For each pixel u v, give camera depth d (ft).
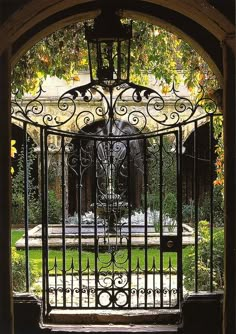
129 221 18.76
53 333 18.21
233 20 12.00
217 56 17.54
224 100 13.05
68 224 41.60
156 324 19.19
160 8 17.54
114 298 19.20
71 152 19.22
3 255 12.03
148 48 25.20
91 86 17.88
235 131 12.85
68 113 52.60
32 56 24.32
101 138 18.85
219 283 22.21
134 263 32.45
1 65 12.03
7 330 12.00
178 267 19.06
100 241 33.40
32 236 38.99
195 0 12.26
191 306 18.47
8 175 12.17
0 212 12.06
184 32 17.63
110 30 16.38
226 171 13.19
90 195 55.31
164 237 19.07
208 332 18.45
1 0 11.29
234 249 13.29
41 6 12.55
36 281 24.23
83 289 19.54
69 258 34.45
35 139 53.31
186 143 57.67
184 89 50.96
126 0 17.29
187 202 55.57
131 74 26.04
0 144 12.00
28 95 51.42
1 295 11.98
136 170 53.21
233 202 13.21
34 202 48.49
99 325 18.95
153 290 19.69
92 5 17.12
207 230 24.23
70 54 25.00
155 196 39.93
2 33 11.37
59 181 49.88
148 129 50.67
